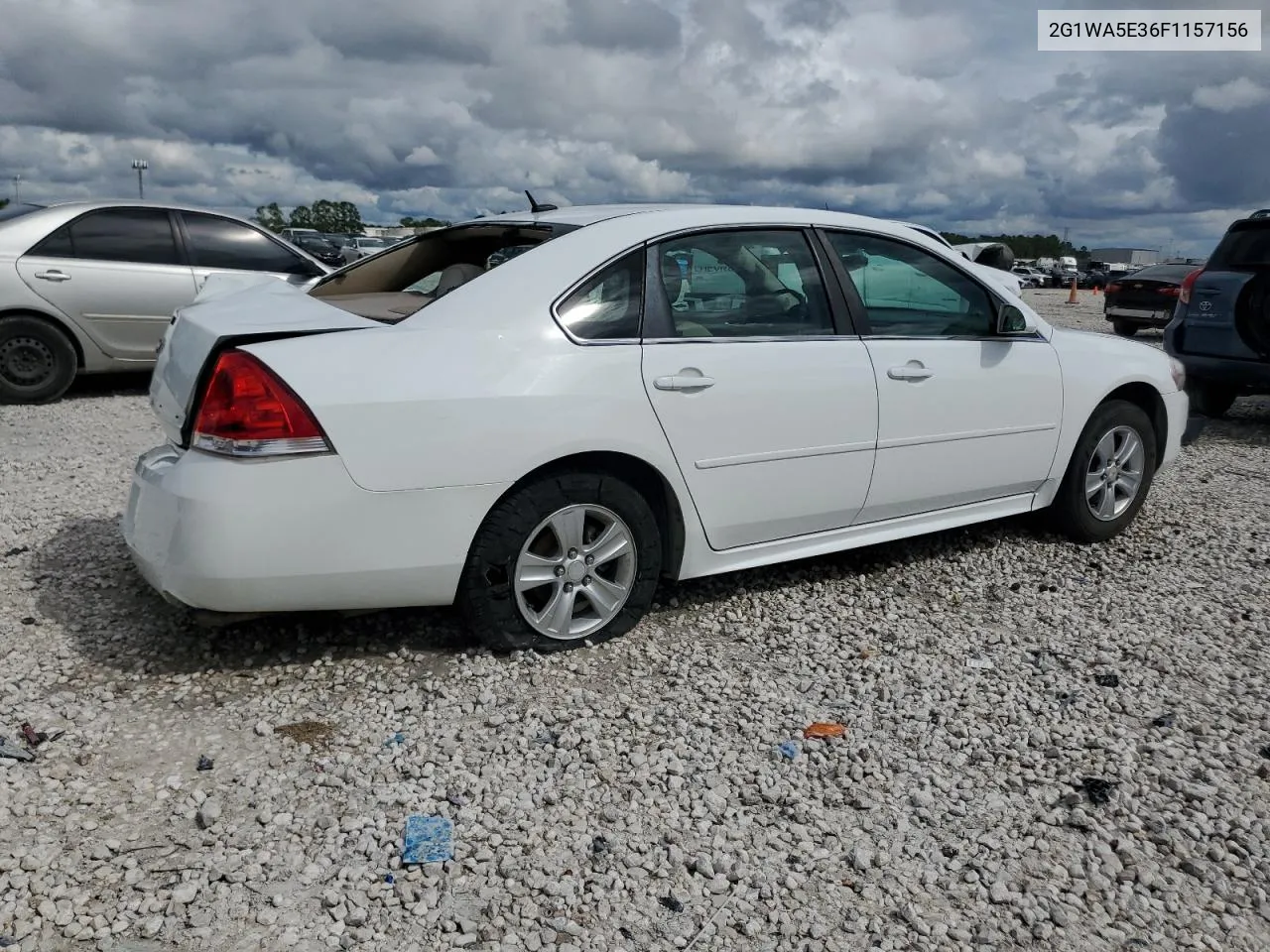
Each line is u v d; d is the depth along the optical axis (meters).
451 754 3.03
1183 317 9.08
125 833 2.61
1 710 3.17
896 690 3.57
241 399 3.07
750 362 3.86
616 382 3.54
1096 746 3.23
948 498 4.62
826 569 4.73
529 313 3.47
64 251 8.30
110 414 8.12
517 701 3.34
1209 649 4.01
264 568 3.11
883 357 4.25
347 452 3.12
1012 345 4.75
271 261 9.12
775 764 3.06
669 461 3.69
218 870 2.48
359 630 3.79
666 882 2.53
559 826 2.71
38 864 2.47
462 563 3.37
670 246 3.81
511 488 3.44
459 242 4.34
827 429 4.08
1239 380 8.77
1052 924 2.45
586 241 3.67
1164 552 5.20
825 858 2.65
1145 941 2.41
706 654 3.79
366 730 3.14
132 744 3.03
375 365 3.20
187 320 3.58
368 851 2.58
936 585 4.61
